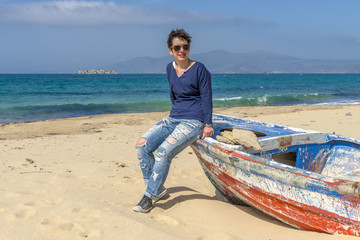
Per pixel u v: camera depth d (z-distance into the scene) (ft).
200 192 15.93
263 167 11.47
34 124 38.52
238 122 18.17
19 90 102.27
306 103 74.59
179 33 12.55
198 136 13.30
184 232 11.23
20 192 14.48
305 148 15.43
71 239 10.43
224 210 13.34
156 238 10.52
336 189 10.25
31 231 10.87
